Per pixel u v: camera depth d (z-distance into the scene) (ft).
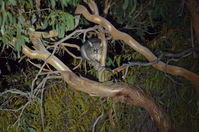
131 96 10.60
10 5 8.74
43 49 10.21
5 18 8.14
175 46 12.37
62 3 9.02
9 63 14.82
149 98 10.76
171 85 12.39
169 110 12.44
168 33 12.62
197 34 10.49
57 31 9.34
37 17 9.90
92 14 10.12
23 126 12.72
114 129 12.05
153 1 11.49
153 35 14.20
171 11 11.79
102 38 10.78
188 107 12.26
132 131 12.53
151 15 11.82
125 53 13.08
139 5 12.33
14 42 9.21
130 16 12.51
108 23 9.95
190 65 11.99
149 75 12.35
